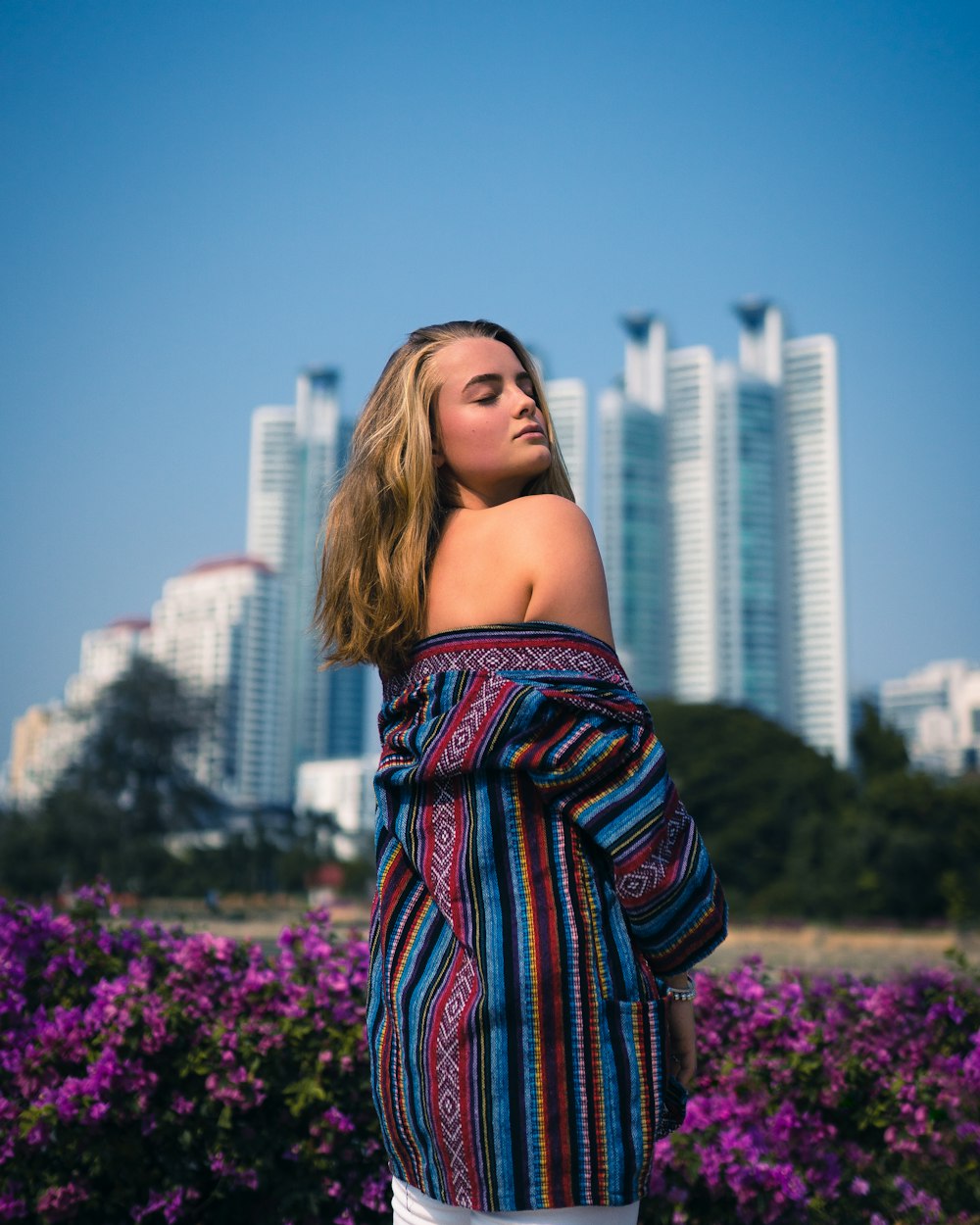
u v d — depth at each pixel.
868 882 49.91
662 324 173.00
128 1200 2.99
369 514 1.58
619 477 151.00
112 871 62.75
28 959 3.35
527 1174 1.26
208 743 84.75
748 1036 3.36
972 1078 3.24
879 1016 3.41
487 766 1.34
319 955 3.34
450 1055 1.30
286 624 169.25
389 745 1.48
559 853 1.33
